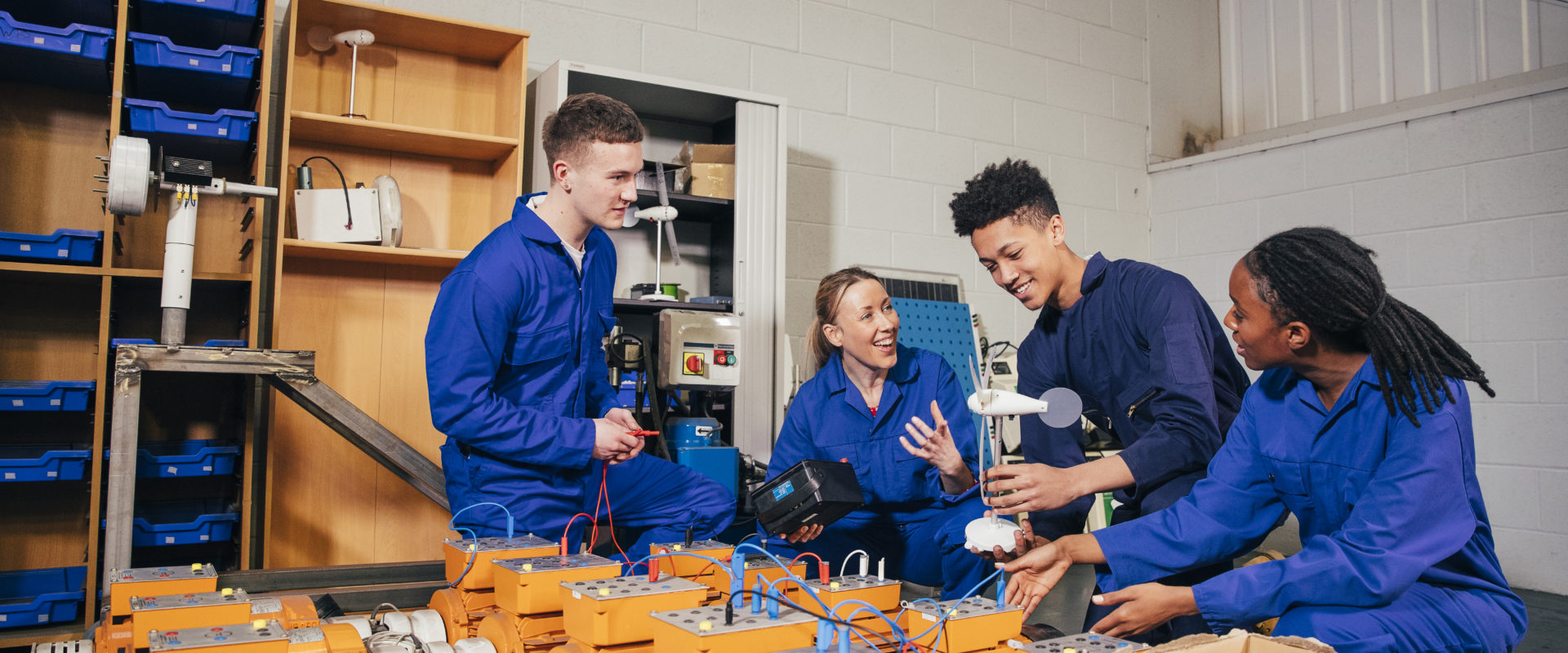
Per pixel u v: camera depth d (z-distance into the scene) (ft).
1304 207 13.92
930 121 13.73
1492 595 4.34
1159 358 5.51
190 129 8.05
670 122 11.73
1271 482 4.75
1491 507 11.91
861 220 13.04
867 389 7.16
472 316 5.80
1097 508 11.71
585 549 8.01
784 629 3.19
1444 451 3.97
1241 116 16.21
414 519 9.52
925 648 3.37
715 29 12.03
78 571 7.89
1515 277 11.75
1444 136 12.48
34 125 8.65
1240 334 4.38
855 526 7.17
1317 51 15.03
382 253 9.04
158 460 7.86
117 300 8.86
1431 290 12.55
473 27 9.36
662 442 8.96
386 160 9.78
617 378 9.38
